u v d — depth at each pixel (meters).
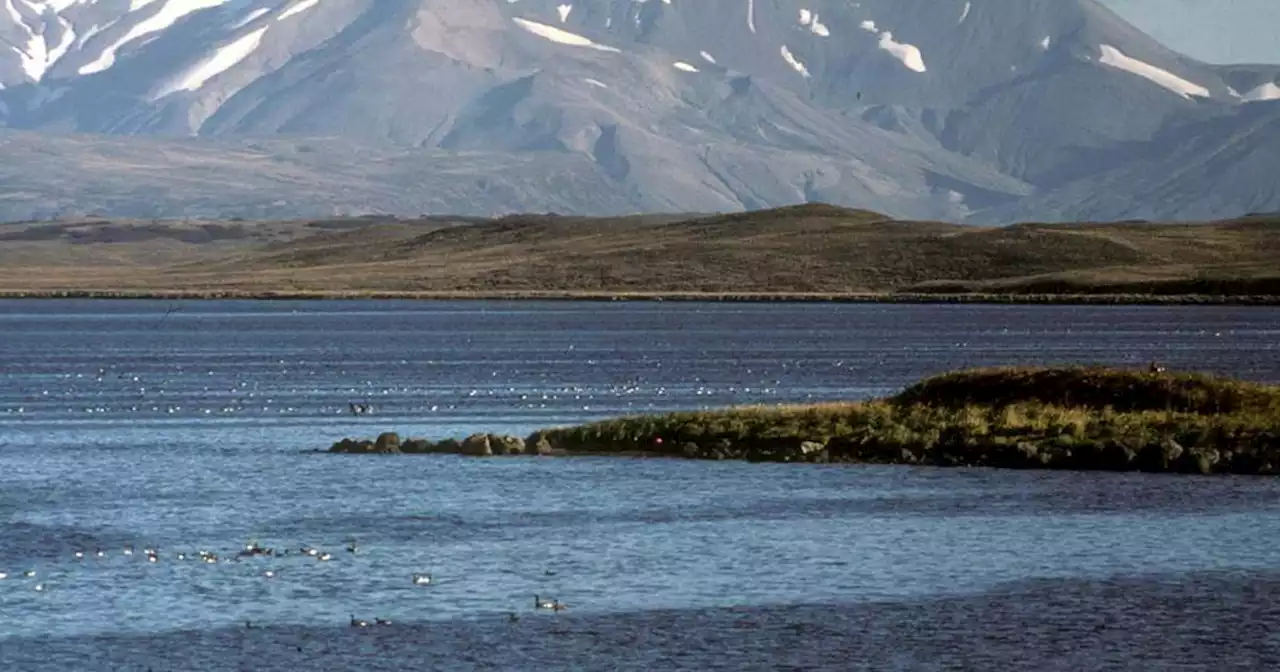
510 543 152.38
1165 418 197.88
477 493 180.88
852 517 163.00
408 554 147.62
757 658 114.06
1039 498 171.12
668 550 148.62
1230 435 190.75
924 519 161.38
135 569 140.75
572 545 151.12
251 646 116.88
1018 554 144.75
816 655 114.69
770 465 196.75
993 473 187.25
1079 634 118.88
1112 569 138.62
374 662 113.25
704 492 178.62
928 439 198.38
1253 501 168.25
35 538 156.12
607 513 167.12
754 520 162.12
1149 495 171.88
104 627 121.75
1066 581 134.50
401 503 175.38
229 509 173.38
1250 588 131.38
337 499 178.88
